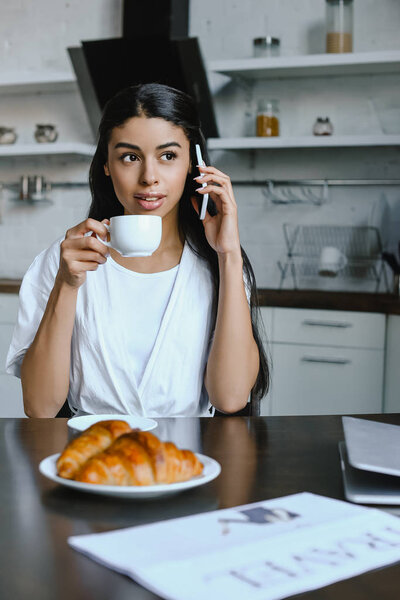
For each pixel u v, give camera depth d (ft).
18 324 5.30
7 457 3.26
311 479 3.01
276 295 10.83
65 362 4.81
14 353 5.29
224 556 2.12
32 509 2.59
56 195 14.03
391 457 2.82
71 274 4.41
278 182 12.51
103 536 2.27
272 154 12.80
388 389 10.14
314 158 12.60
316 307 10.59
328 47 11.59
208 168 4.76
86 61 12.03
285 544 2.23
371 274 12.26
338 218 12.50
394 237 12.21
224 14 12.81
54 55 13.92
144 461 2.61
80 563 2.14
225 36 12.82
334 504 2.61
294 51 12.49
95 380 5.07
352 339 10.42
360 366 10.39
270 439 3.70
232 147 12.03
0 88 13.76
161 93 4.67
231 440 3.66
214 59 12.90
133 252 4.25
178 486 2.58
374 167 12.32
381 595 1.95
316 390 10.64
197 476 2.78
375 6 12.04
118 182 4.79
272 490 2.86
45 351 4.74
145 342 5.15
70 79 12.89
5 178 14.39
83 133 13.98
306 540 2.26
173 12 12.02
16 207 14.26
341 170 12.49
